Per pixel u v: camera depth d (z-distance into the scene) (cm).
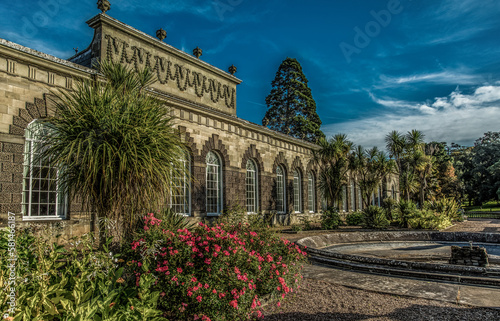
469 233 1672
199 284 555
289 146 3067
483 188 7394
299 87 5519
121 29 1709
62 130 796
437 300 708
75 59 1773
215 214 2150
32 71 1323
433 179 6431
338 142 2831
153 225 700
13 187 1238
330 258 1103
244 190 2431
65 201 1403
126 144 758
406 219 2688
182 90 2020
